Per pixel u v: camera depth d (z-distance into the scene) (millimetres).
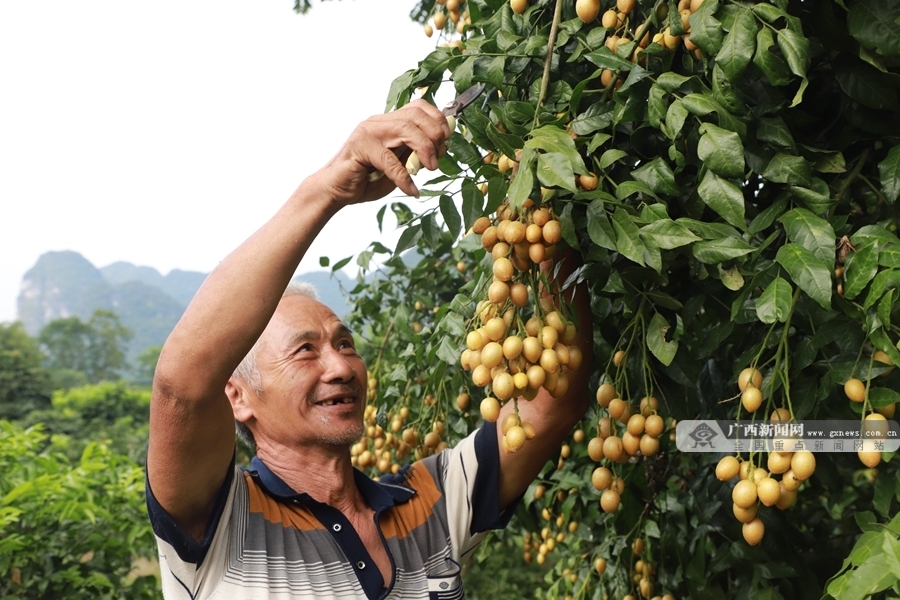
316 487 2049
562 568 3881
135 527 4758
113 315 108188
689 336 2080
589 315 2064
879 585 1308
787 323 1630
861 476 3529
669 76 1560
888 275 1421
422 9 2957
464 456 2266
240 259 1541
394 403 3004
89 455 5070
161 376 1552
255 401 2113
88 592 4703
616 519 2570
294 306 2158
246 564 1832
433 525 2172
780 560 2289
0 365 38594
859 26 1542
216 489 1796
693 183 1699
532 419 2176
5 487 4641
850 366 1599
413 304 3645
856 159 1812
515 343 1562
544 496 3258
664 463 2619
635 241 1454
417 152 1457
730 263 1535
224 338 1534
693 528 2742
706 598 2406
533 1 1908
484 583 8695
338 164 1513
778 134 1582
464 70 1729
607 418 1919
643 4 1738
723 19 1496
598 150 1699
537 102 1738
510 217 1581
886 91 1642
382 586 1931
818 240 1456
